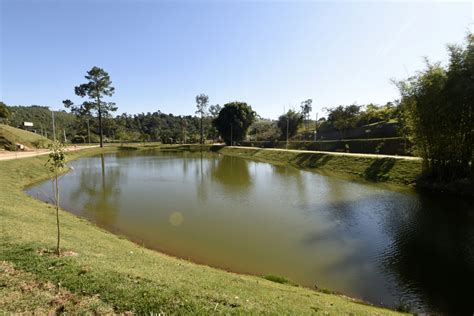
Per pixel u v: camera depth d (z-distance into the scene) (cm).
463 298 834
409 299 832
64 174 3170
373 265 1044
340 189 2312
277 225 1473
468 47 1844
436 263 1052
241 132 7912
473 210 1641
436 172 2186
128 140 9862
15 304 501
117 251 922
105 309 507
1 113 5972
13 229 934
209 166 4134
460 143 1986
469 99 1830
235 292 656
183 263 958
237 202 1953
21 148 4484
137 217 1598
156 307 525
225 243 1238
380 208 1736
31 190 2194
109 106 6825
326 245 1221
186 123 13900
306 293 782
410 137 2419
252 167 3972
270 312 552
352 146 4712
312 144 5766
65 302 522
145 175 3225
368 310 694
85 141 8469
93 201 1955
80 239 984
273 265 1044
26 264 661
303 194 2170
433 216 1555
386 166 2761
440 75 2002
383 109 5484
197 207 1825
